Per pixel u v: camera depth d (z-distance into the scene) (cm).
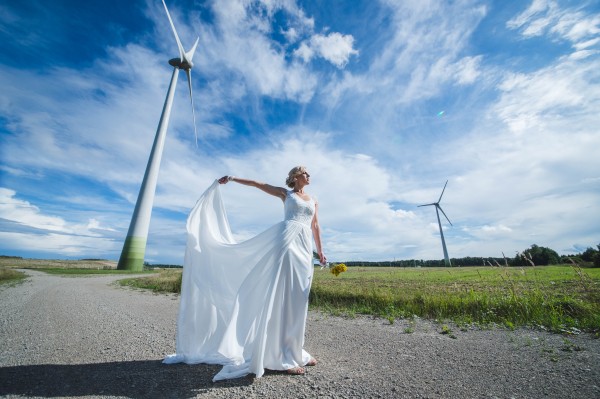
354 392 235
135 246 4009
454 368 287
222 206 392
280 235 321
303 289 309
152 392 240
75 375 278
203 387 250
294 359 292
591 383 241
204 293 342
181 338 325
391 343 392
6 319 566
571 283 845
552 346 359
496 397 221
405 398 222
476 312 567
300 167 362
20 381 262
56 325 509
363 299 751
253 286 316
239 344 300
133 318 580
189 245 354
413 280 1332
